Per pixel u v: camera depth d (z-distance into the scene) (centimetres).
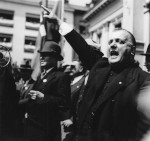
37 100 321
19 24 3117
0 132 286
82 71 382
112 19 2238
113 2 2195
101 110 189
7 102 294
